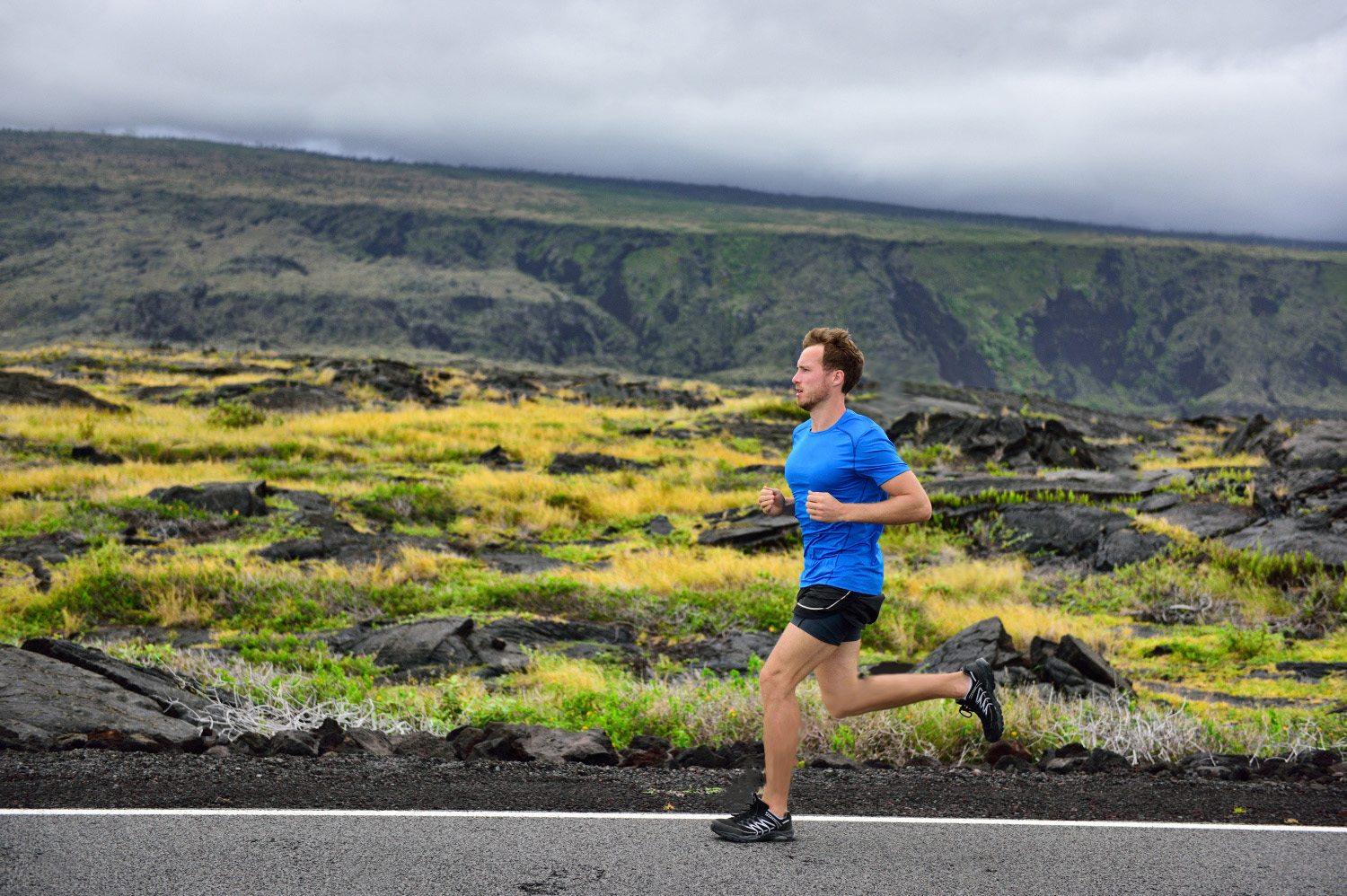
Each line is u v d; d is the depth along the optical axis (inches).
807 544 179.0
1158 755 284.2
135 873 153.8
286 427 1178.0
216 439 1057.5
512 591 546.0
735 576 610.5
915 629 517.0
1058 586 648.4
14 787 191.8
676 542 764.6
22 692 259.9
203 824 175.0
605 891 152.1
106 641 461.4
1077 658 391.2
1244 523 683.4
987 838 180.2
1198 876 163.9
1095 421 1697.8
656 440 1261.1
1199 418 1925.4
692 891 152.9
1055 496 788.0
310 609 515.8
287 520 721.0
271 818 179.5
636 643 501.4
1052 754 268.8
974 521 768.9
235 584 535.2
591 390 2017.7
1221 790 219.1
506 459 1071.0
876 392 1988.2
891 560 701.9
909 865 166.1
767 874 160.1
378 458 1054.4
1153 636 533.0
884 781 221.6
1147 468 1087.6
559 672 399.2
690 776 221.6
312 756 237.0
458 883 153.6
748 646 487.5
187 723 264.4
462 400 1641.2
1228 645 494.6
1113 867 167.0
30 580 543.5
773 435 1358.3
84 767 206.8
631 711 316.8
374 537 688.4
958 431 1150.3
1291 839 184.2
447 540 722.2
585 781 213.3
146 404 1390.3
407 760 228.4
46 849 161.9
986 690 177.9
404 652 433.4
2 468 863.7
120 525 666.8
